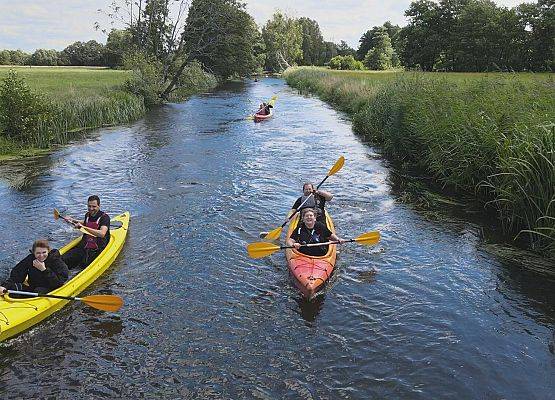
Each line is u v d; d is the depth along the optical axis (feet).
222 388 17.48
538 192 28.66
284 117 86.79
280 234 31.40
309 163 50.78
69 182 43.09
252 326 21.27
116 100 81.76
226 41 131.13
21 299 20.85
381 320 21.65
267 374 18.22
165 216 34.45
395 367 18.53
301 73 187.42
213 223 33.19
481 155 36.91
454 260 27.63
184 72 129.80
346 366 18.63
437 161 42.57
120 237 29.37
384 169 48.37
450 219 34.06
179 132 70.18
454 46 175.11
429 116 46.19
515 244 29.73
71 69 192.85
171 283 24.86
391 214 35.22
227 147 58.95
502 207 33.06
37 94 61.87
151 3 114.73
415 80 64.85
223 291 24.17
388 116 59.31
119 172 46.62
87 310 22.16
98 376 17.97
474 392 17.11
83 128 70.33
